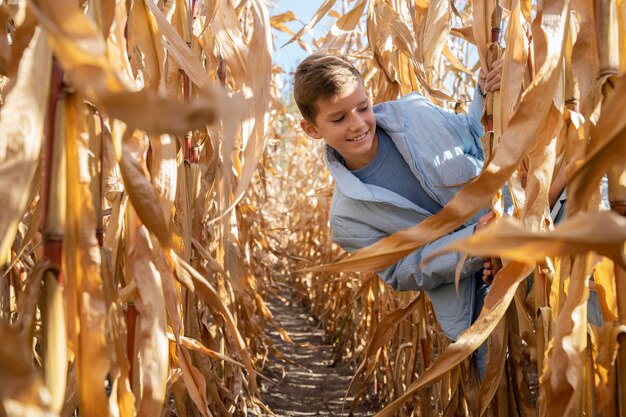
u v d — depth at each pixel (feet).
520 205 3.39
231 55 3.88
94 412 2.29
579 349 2.63
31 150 1.87
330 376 12.79
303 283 21.42
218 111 1.27
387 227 5.50
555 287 3.21
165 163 3.06
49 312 2.15
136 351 3.30
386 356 9.50
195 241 4.80
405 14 6.20
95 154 2.77
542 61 2.77
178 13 4.37
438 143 5.28
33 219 3.36
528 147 2.52
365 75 8.11
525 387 4.48
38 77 1.91
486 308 2.99
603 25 2.57
